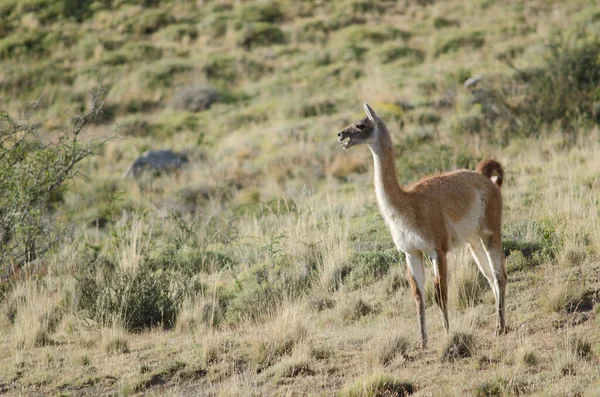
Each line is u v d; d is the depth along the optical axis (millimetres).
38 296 40906
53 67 115938
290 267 42938
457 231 30375
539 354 26656
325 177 74562
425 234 29000
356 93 102188
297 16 134875
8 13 132500
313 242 44969
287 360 28594
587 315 29891
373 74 108312
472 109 82562
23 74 113188
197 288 41250
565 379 23969
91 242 54250
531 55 100312
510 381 24125
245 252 47844
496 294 30891
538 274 35469
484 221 31406
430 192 29594
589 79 77375
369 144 29203
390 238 45125
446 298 29219
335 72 111688
